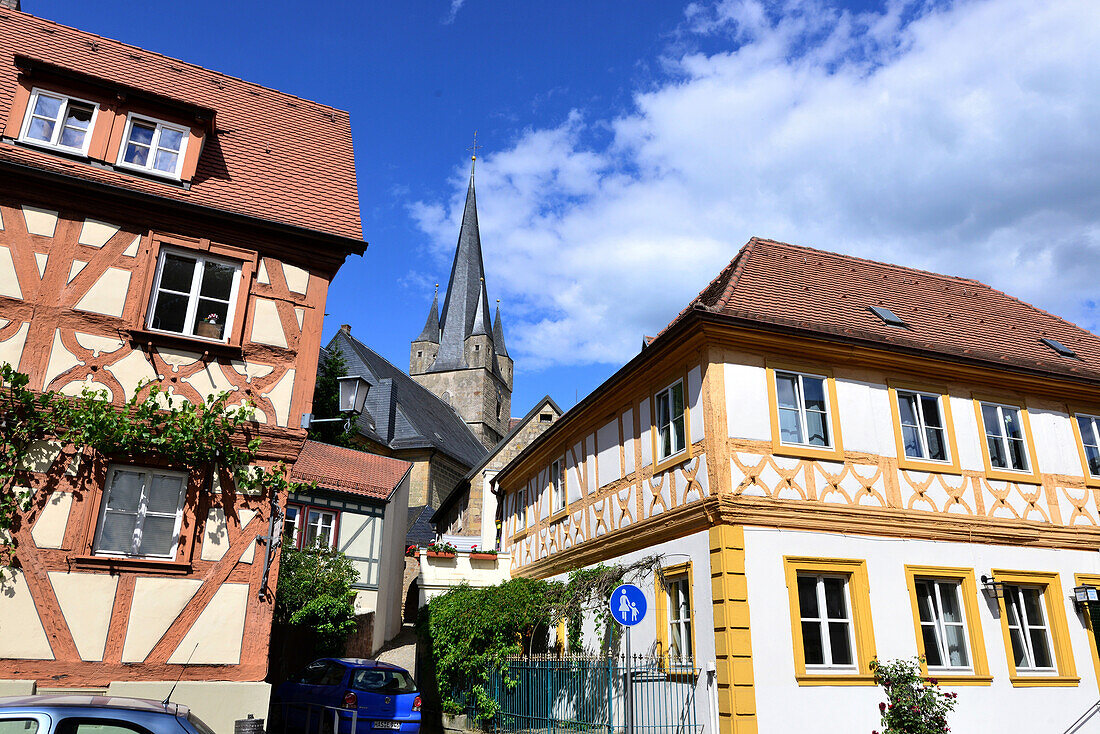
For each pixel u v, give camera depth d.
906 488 11.96
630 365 13.46
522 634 15.34
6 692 8.09
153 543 9.19
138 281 9.78
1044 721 11.48
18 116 10.06
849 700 10.51
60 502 8.84
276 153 12.45
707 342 11.48
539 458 19.30
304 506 18.34
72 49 12.21
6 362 8.95
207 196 10.75
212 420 9.57
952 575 11.76
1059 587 12.47
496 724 14.07
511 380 75.81
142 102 10.73
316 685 12.92
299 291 10.68
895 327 13.59
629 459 13.95
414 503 44.56
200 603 9.11
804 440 11.64
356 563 19.06
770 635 10.41
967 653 11.55
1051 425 13.52
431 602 17.12
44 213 9.60
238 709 8.91
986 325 15.20
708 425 11.21
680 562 11.72
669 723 11.17
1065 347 15.41
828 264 15.52
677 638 11.77
